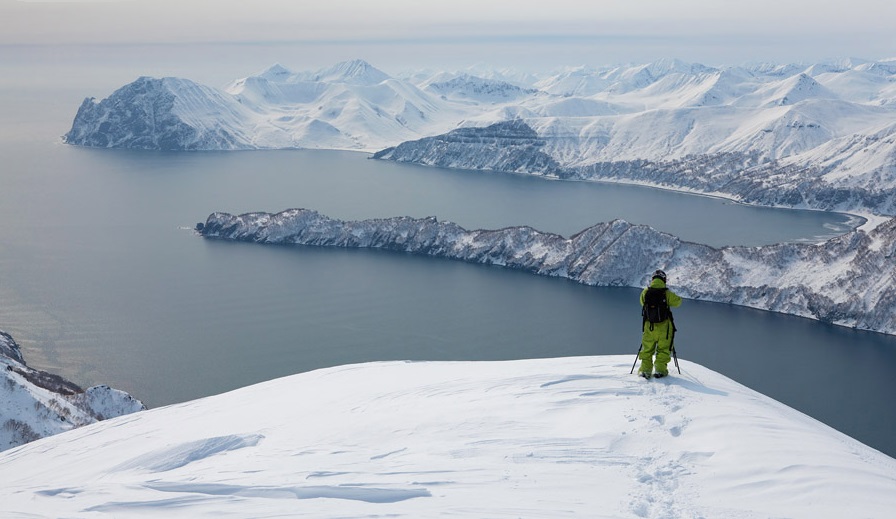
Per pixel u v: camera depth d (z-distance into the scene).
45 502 13.12
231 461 17.23
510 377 20.45
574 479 12.29
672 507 10.83
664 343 18.83
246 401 27.34
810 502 10.80
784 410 17.31
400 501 11.66
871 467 12.55
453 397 19.52
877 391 110.88
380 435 16.78
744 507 10.74
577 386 18.59
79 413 70.69
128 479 16.98
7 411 63.97
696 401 16.53
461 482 12.44
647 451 13.59
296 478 13.55
